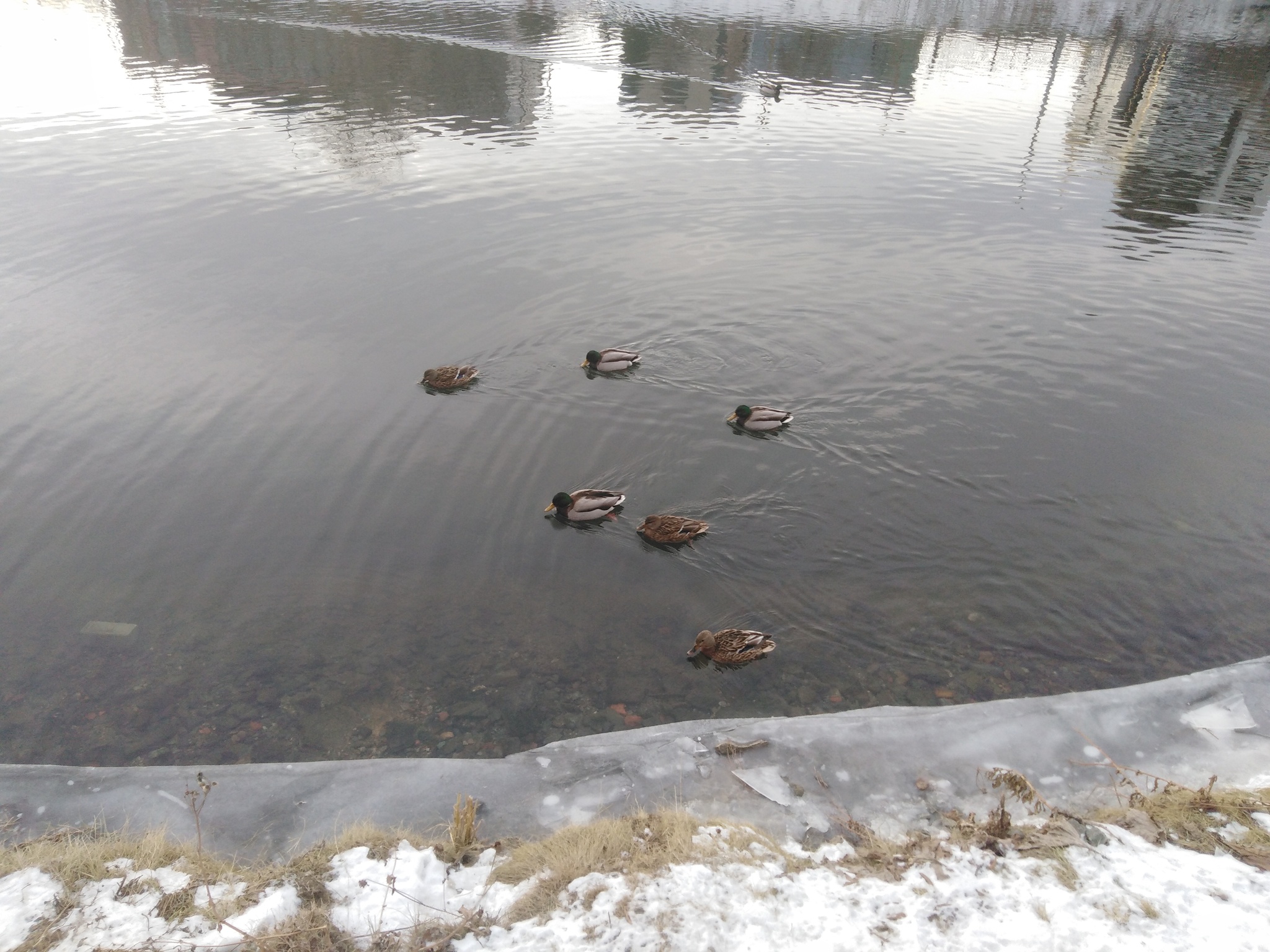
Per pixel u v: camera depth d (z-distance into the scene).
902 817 3.90
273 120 15.04
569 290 9.49
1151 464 6.88
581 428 7.46
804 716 4.71
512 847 3.79
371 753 4.77
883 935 3.25
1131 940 3.16
